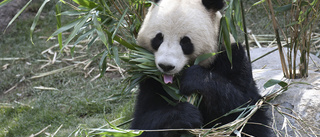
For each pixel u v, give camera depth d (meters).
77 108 9.77
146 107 6.74
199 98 6.31
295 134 6.60
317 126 6.89
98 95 10.24
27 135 8.98
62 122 9.28
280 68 9.37
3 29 13.76
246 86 6.62
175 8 5.96
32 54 12.41
